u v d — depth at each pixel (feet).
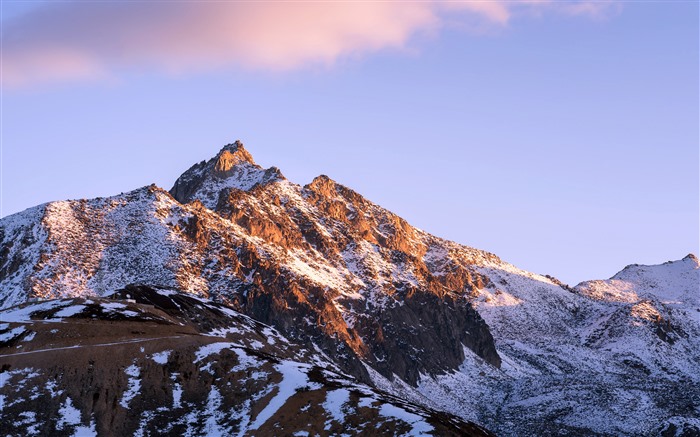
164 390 533.55
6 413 492.13
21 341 536.83
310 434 503.20
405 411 519.19
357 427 506.48
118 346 548.72
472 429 535.60
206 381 545.85
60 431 492.13
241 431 509.76
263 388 541.75
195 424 517.96
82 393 515.09
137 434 504.84
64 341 542.57
